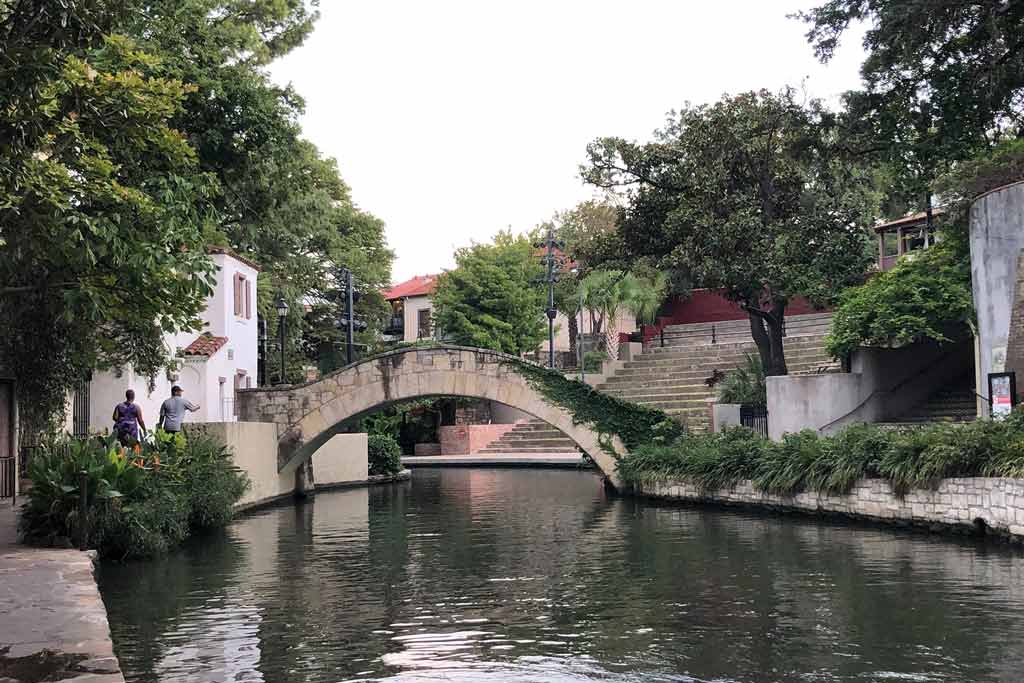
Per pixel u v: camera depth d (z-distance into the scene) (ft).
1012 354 65.05
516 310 161.27
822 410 81.66
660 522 66.85
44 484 46.06
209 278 49.83
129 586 43.96
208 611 38.34
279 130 84.38
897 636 32.24
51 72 33.60
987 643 31.12
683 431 88.58
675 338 151.53
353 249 157.48
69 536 45.78
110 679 21.30
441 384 88.53
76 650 24.12
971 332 79.51
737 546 53.72
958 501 53.42
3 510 56.54
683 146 88.58
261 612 38.14
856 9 83.10
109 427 80.43
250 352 107.24
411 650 31.81
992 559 45.96
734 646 31.60
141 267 46.78
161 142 51.49
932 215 96.07
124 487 50.47
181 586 44.01
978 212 70.44
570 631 34.35
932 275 79.46
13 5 33.73
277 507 85.40
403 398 89.35
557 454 147.64
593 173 91.35
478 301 163.73
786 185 89.40
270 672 29.12
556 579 45.21
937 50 84.02
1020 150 74.74
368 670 29.30
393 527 68.33
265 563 50.98
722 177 86.48
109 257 47.67
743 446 74.13
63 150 44.14
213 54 80.43
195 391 89.76
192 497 63.21
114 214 45.27
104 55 52.60
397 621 36.35
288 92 86.99
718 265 83.82
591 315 163.63
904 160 88.79
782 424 81.61
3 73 32.94
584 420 87.86
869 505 60.39
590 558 51.39
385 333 207.92
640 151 89.92
